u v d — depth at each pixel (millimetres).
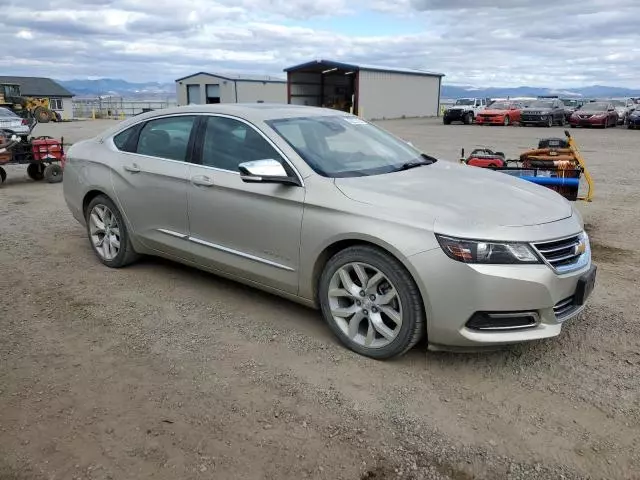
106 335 3918
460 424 2926
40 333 3941
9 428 2855
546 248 3262
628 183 10547
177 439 2781
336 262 3623
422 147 18422
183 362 3545
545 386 3289
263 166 3688
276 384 3291
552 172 7211
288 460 2641
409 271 3291
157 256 5246
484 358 3617
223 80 46781
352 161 4133
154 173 4691
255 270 4117
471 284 3154
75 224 7148
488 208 3422
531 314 3240
